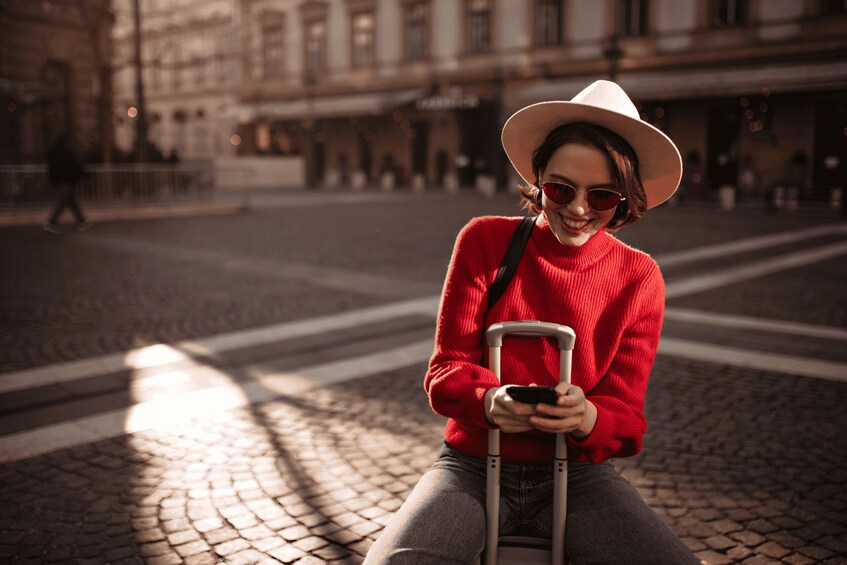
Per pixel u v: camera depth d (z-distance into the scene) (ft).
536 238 6.21
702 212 65.82
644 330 6.23
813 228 51.75
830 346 20.75
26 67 78.13
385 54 115.14
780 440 13.94
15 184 57.21
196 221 58.44
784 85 71.36
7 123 78.59
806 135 76.59
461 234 6.47
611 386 6.12
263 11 131.34
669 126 86.07
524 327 5.82
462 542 5.63
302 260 37.14
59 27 79.97
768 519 10.86
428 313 25.04
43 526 10.61
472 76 103.04
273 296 27.89
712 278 32.14
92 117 84.02
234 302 26.71
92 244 43.04
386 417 15.17
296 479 12.23
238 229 52.19
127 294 27.99
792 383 17.44
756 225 53.98
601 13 90.07
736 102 80.89
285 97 130.41
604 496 5.88
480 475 6.15
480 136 106.52
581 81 91.30
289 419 15.06
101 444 13.69
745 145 80.94
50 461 12.92
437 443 13.80
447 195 94.32
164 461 12.95
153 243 43.80
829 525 10.68
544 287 6.12
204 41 144.05
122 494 11.64
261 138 138.62
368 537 10.35
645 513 5.74
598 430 5.53
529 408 5.32
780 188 67.26
